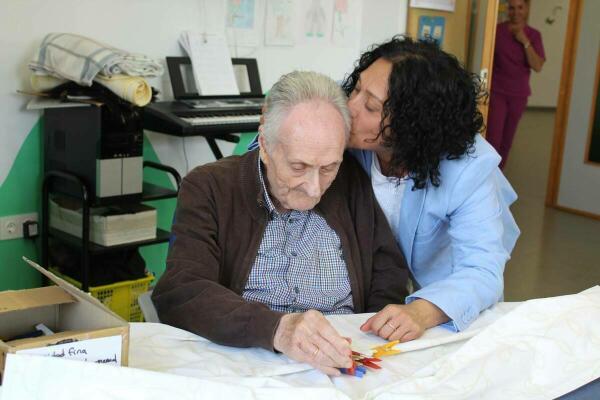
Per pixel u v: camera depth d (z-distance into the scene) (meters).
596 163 5.44
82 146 2.77
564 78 5.56
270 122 1.29
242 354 1.23
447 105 1.47
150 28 3.30
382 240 1.60
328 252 1.52
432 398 1.06
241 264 1.46
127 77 2.70
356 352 1.25
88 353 0.95
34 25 2.93
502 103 5.34
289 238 1.48
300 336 1.16
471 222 1.57
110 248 2.83
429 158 1.52
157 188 3.08
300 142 1.25
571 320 1.26
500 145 5.48
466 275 1.50
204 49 3.42
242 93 3.51
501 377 1.14
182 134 2.93
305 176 1.29
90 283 2.85
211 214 1.44
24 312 1.06
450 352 1.28
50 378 0.90
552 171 5.71
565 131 5.60
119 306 2.93
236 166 1.50
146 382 0.94
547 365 1.18
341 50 4.14
